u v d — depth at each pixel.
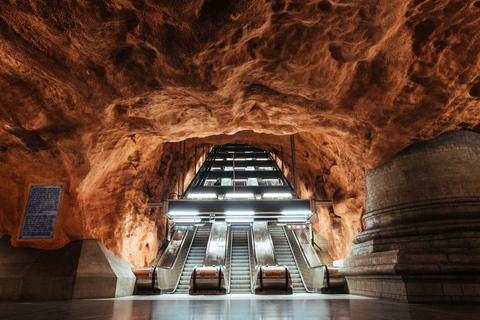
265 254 11.13
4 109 5.44
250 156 23.64
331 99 6.05
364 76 5.56
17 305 5.15
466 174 6.11
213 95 5.48
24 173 6.92
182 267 11.48
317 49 4.68
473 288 5.04
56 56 4.56
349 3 3.88
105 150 7.52
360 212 10.73
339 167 10.83
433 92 5.55
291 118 7.11
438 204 6.12
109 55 4.51
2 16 3.87
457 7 4.15
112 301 6.03
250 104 6.70
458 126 6.33
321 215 15.16
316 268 9.30
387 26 4.26
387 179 7.15
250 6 3.69
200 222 10.64
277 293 8.31
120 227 9.41
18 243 7.09
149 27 3.96
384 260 5.91
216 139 14.85
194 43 4.12
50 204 7.08
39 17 3.80
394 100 5.85
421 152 6.61
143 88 5.27
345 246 12.95
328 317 3.36
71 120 6.01
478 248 5.31
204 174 20.00
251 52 4.70
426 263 5.27
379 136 6.75
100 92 5.24
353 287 7.91
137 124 6.79
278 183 19.62
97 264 7.33
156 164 12.39
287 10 3.93
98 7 3.68
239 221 10.59
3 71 4.89
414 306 4.55
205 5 3.74
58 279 6.71
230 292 9.45
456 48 4.82
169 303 5.49
